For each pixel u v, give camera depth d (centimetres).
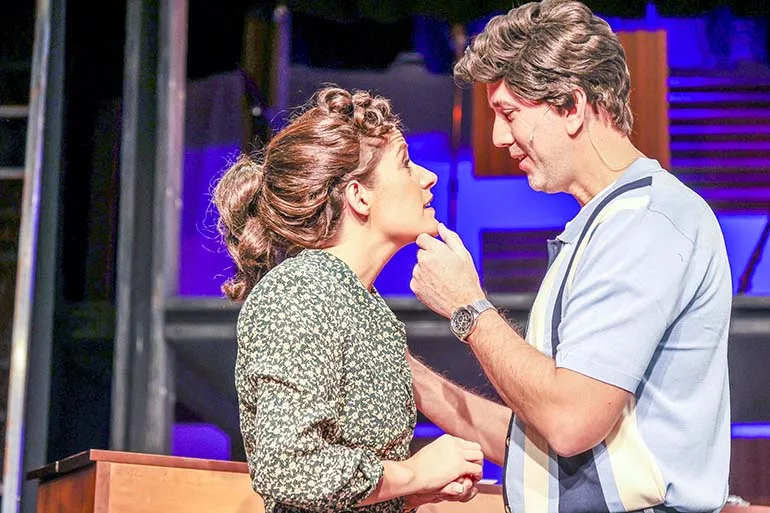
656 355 168
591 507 165
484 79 182
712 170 524
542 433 162
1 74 414
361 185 173
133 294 441
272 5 517
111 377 434
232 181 179
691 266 167
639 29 492
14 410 387
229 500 201
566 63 175
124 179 441
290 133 173
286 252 177
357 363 161
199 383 477
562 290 174
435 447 164
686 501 163
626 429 166
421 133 579
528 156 182
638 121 471
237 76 520
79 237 423
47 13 416
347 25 565
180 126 462
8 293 397
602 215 172
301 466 145
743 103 530
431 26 556
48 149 415
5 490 380
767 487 479
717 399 170
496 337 168
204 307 441
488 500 219
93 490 189
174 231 454
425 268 176
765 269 511
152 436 436
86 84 434
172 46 462
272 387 149
